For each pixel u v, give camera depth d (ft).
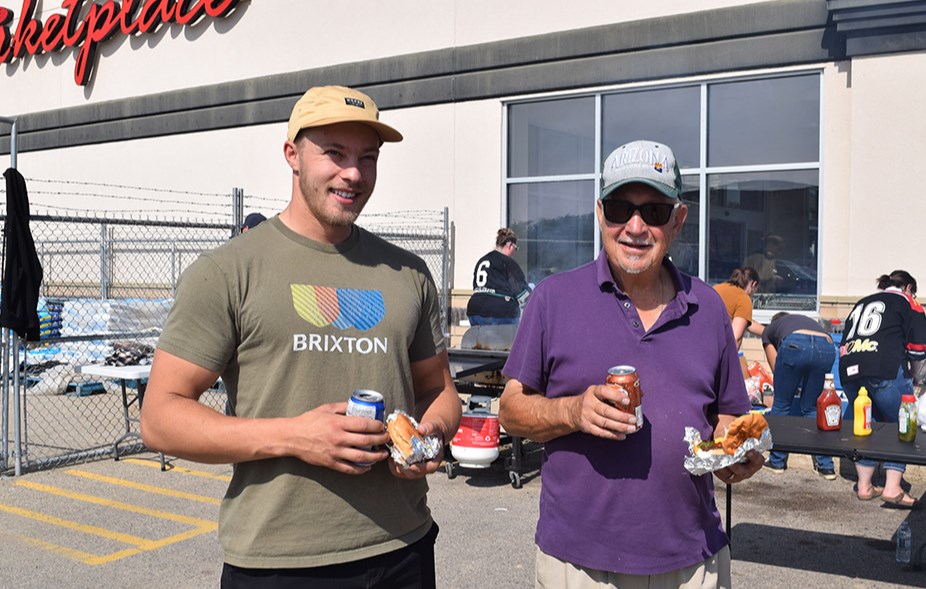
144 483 22.66
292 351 7.46
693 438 8.05
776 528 19.08
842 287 28.37
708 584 8.36
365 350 7.71
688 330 8.55
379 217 38.58
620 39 32.48
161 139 45.83
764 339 24.77
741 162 30.55
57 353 36.55
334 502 7.42
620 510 8.20
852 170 27.50
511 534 18.56
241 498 7.50
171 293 40.68
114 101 47.37
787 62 29.19
